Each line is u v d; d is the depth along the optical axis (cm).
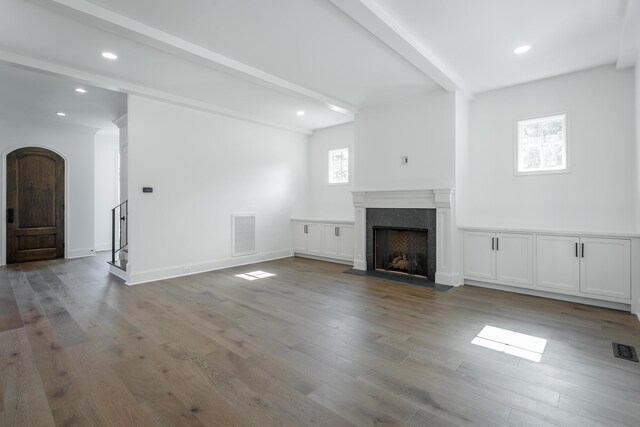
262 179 649
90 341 278
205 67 392
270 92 480
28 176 643
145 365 237
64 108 554
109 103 527
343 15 288
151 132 491
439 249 467
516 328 304
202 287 453
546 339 279
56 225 676
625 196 386
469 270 457
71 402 194
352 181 662
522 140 461
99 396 200
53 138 669
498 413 183
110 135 815
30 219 645
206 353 256
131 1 265
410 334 292
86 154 712
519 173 457
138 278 478
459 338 283
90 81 408
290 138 701
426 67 373
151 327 309
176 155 520
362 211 557
